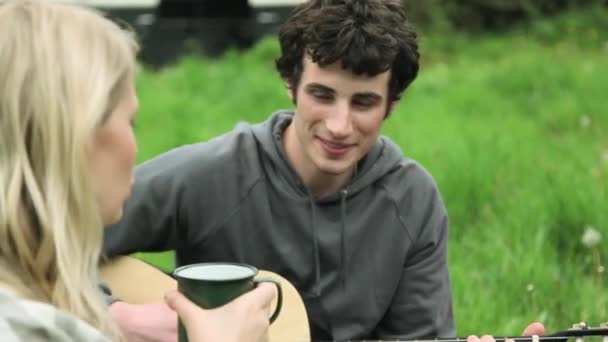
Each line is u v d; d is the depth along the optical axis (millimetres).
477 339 3133
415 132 8383
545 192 6258
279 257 3652
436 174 6832
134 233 3629
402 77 3459
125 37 2080
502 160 7246
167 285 3529
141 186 3613
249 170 3639
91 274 2025
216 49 15844
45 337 1839
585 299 4777
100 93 1979
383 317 3779
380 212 3654
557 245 5648
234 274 2408
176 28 15750
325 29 3248
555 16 16438
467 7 16719
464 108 10102
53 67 1957
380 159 3652
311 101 3340
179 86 11602
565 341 3143
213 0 15938
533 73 11359
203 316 2273
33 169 1952
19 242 1958
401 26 3377
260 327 2277
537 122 9461
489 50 14750
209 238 3656
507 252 5316
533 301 4746
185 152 3676
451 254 5566
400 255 3670
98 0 16375
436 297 3707
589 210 5734
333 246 3633
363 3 3299
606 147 8141
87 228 1979
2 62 1951
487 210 6219
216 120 9742
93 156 2020
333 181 3611
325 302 3670
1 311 1828
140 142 8594
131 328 3133
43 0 2055
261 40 15461
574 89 10766
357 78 3281
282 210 3637
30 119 1942
